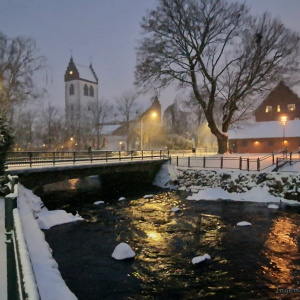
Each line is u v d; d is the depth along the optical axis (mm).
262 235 13672
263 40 35250
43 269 6543
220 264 10211
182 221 16375
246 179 24391
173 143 67875
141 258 10742
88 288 8414
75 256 10844
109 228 14789
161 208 19891
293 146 47594
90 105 81688
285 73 35625
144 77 36406
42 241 8180
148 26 35938
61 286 5969
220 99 40312
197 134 80875
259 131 50625
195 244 12398
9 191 10227
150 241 12766
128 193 26125
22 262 2875
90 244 12219
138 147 71062
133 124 71250
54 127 67938
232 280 8984
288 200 21469
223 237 13383
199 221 16359
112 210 19109
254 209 19547
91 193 25984
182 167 30031
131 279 9031
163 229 14719
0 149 13234
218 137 38625
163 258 10766
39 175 18672
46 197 23109
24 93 41906
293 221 16234
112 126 82375
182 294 8156
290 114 52688
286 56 35312
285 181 22344
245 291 8320
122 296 8008
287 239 13031
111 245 12141
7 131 13617
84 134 69750
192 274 9430
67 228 14625
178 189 27625
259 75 36094
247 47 35625
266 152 49375
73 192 26281
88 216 17344
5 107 38656
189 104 41281
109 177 29828
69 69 113750
